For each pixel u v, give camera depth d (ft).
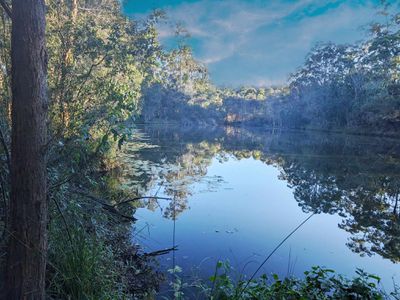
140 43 16.34
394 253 15.69
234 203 24.27
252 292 7.98
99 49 13.66
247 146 71.67
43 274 6.23
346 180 35.29
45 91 5.93
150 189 26.23
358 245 16.66
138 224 17.92
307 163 47.55
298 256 15.14
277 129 156.04
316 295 8.11
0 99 8.86
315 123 142.41
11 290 5.90
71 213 9.90
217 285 7.94
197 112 172.14
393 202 26.43
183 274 12.53
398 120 94.32
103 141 10.75
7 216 7.09
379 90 93.86
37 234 5.97
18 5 5.49
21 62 5.56
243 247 15.84
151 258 13.94
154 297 10.61
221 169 40.24
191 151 56.18
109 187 24.52
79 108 11.22
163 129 119.65
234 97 181.37
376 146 71.51
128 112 13.00
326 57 131.75
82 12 18.22
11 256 5.91
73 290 7.63
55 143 9.37
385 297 8.95
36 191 5.87
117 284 9.71
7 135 8.38
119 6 18.13
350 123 115.44
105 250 10.62
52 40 12.56
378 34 93.81
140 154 47.98
